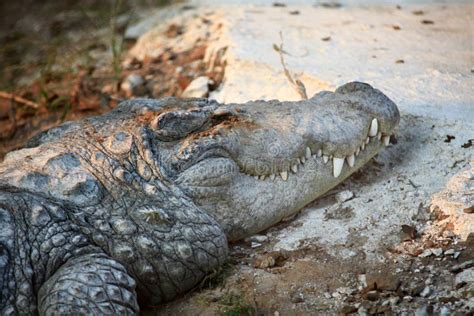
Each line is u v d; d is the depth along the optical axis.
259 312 11.65
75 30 24.28
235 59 18.08
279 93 16.81
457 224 12.75
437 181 13.94
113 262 11.48
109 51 22.20
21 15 26.23
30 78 22.12
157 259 11.97
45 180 12.23
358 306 11.55
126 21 23.42
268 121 13.26
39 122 19.75
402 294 11.64
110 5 24.75
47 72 21.47
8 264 11.41
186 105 13.66
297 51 18.25
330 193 14.20
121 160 12.49
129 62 21.06
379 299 11.63
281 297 11.88
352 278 12.14
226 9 21.61
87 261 11.40
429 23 19.89
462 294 11.46
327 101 13.84
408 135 15.10
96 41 23.00
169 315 12.00
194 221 12.26
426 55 17.77
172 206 12.25
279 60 17.77
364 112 13.70
